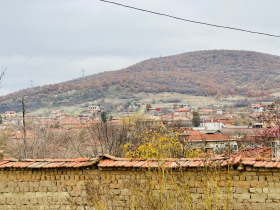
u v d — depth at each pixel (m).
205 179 13.55
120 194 14.73
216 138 49.84
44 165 15.56
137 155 22.89
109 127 33.72
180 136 26.23
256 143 50.62
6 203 16.19
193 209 12.76
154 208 12.04
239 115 171.25
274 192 13.07
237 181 13.41
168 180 13.85
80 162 15.61
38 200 15.80
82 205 15.24
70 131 41.81
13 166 15.84
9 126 47.00
